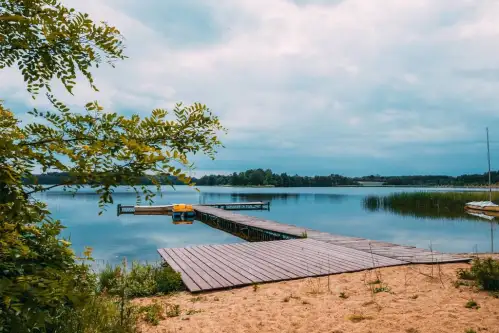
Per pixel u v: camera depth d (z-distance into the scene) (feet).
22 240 6.33
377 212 100.63
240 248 34.68
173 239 59.36
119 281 21.12
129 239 58.29
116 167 4.66
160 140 5.98
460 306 16.74
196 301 19.80
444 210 98.12
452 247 47.09
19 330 4.61
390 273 24.49
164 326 15.93
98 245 51.83
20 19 4.65
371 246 36.14
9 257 5.84
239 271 25.68
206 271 25.76
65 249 7.27
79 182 4.44
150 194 4.83
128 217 98.53
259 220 73.77
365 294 19.72
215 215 85.35
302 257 30.37
